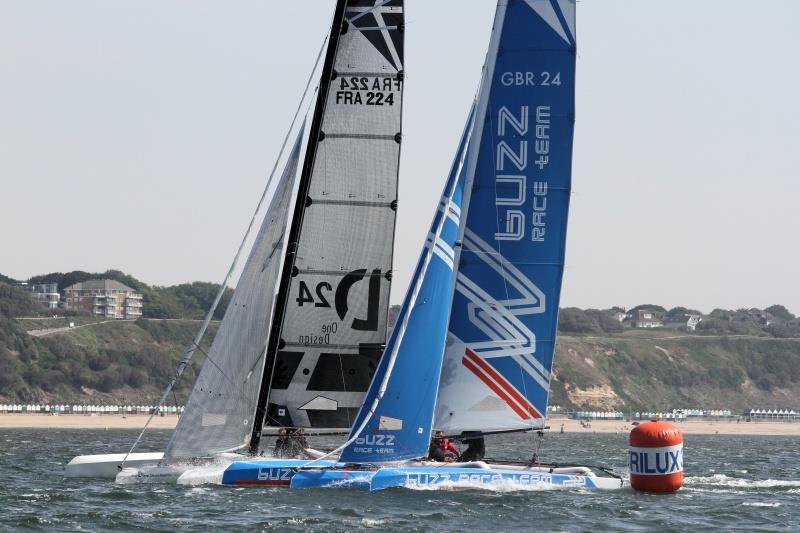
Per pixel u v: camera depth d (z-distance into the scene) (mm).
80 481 113125
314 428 106812
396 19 106562
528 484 105188
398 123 106812
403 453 100500
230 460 107000
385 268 107062
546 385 103688
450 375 103375
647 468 106625
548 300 103062
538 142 102625
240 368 105250
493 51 102812
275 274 106312
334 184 106625
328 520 88250
